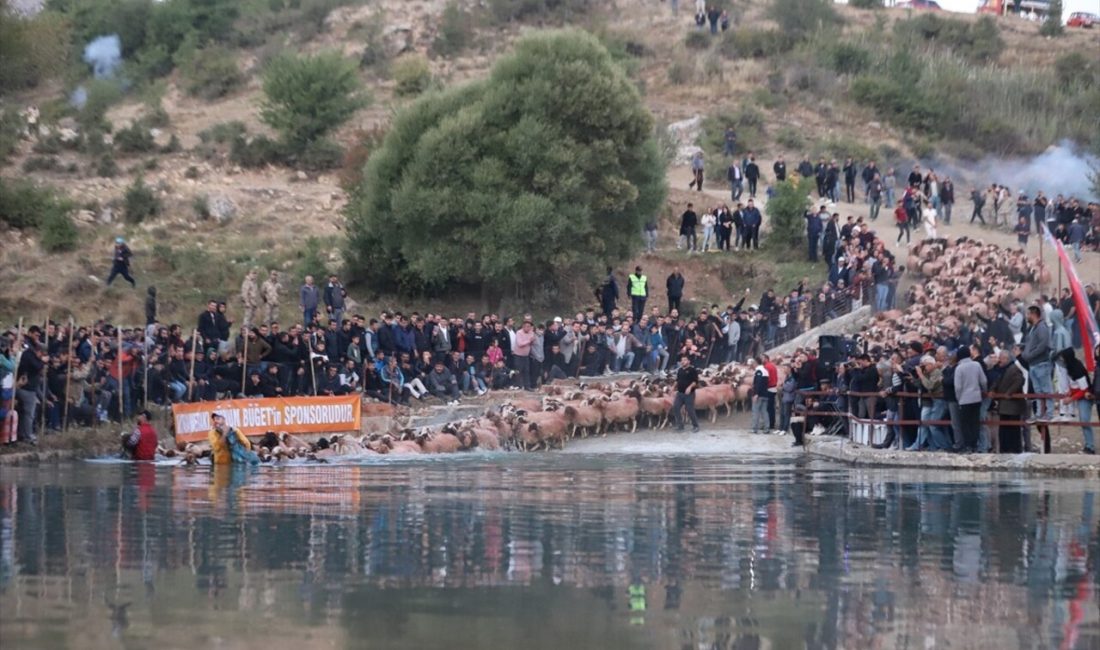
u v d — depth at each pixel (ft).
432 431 147.43
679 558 61.31
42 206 250.78
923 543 66.64
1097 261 244.22
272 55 410.93
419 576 56.13
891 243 258.98
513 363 185.16
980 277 216.33
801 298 215.51
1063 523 74.95
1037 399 117.19
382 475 110.22
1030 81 433.07
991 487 97.81
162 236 258.16
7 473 110.93
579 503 84.79
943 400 121.19
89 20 442.91
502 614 48.80
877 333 193.57
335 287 196.65
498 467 121.19
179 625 46.42
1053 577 57.16
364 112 355.97
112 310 218.38
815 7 458.91
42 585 53.62
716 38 438.40
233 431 124.16
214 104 385.09
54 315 212.43
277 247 257.34
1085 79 449.48
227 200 274.77
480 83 248.11
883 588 54.44
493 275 230.68
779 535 69.31
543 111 237.86
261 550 62.80
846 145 362.53
